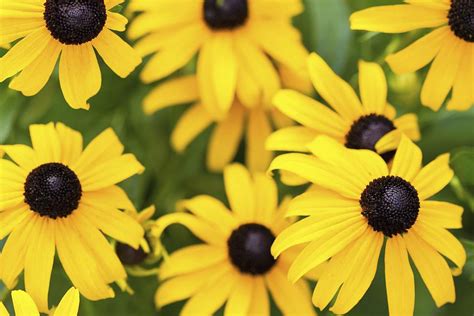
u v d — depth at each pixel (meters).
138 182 0.62
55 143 0.57
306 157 0.56
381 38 0.65
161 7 0.62
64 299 0.54
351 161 0.56
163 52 0.63
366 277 0.56
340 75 0.64
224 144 0.66
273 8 0.63
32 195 0.56
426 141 0.66
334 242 0.55
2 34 0.55
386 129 0.58
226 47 0.63
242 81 0.63
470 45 0.58
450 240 0.56
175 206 0.66
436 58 0.59
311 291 0.63
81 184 0.57
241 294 0.60
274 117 0.65
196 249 0.60
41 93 0.65
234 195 0.60
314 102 0.58
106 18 0.55
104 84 0.66
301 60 0.63
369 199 0.56
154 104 0.65
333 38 0.64
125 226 0.57
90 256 0.56
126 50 0.55
